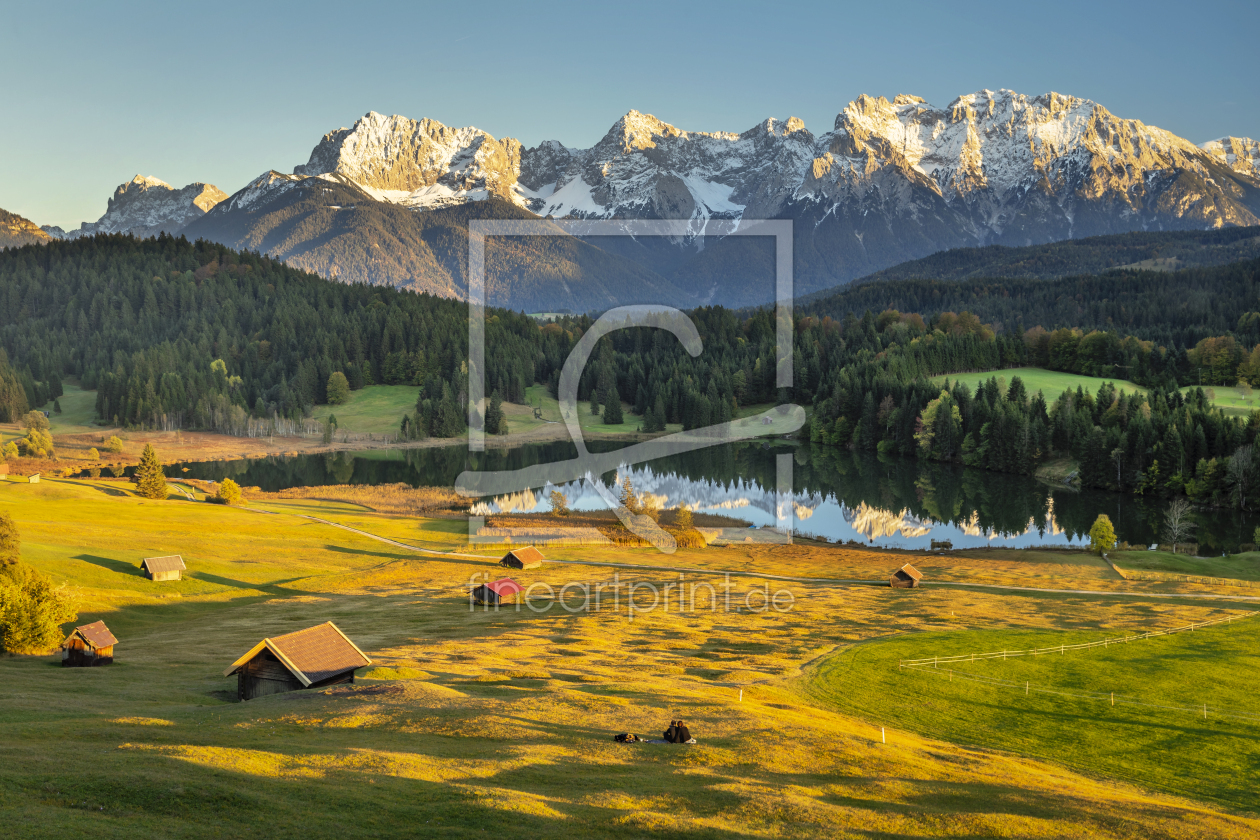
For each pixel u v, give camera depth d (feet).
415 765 90.94
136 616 215.31
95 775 76.48
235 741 96.78
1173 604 249.55
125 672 151.64
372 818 74.79
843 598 254.06
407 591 256.73
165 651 176.35
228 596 245.45
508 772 92.32
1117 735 139.13
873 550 339.36
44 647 170.30
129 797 72.49
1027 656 182.39
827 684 160.35
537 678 152.46
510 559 292.20
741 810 86.74
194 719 108.99
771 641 198.90
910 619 226.38
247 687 134.00
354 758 91.15
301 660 135.33
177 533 320.09
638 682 152.97
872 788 100.32
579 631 205.36
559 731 112.47
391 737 104.01
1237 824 100.94
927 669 171.63
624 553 320.50
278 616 221.46
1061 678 167.63
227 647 181.37
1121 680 166.40
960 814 92.58
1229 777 123.54
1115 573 297.74
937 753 122.21
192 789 75.61
